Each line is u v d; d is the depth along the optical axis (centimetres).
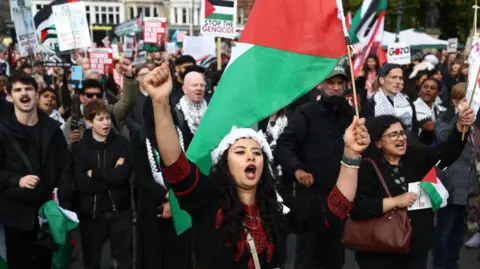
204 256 295
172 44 1969
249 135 298
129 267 568
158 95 277
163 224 514
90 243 554
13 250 486
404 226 399
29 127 489
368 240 401
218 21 798
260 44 377
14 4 945
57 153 504
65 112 941
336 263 505
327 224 310
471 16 2884
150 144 489
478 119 501
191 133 516
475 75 448
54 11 922
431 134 670
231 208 289
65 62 1132
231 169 296
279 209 303
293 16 373
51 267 500
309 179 476
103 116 552
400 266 423
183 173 286
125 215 560
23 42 952
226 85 378
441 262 576
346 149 308
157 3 7850
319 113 496
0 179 467
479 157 516
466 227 569
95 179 544
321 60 369
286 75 372
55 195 536
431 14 3091
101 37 6544
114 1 7888
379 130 417
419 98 720
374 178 413
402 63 1227
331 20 366
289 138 498
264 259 293
